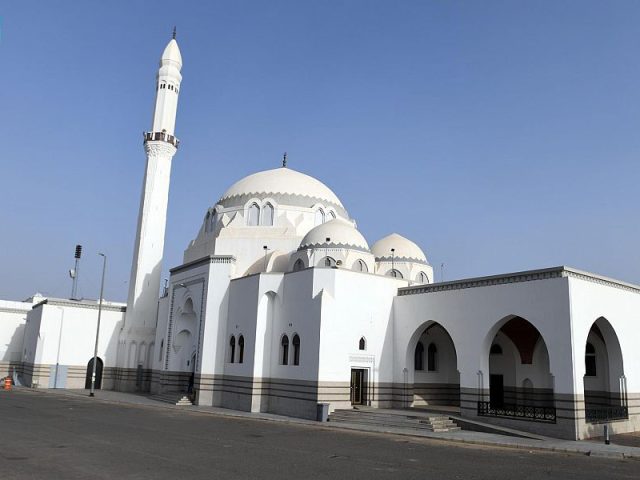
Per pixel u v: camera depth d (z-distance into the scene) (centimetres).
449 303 2917
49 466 1338
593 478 1470
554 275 2462
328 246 3631
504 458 1769
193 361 3947
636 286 2797
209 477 1274
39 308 4975
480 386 2666
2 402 3130
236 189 4575
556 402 2353
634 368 2702
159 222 4850
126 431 2069
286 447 1816
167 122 4881
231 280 3612
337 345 2978
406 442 2061
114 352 4950
